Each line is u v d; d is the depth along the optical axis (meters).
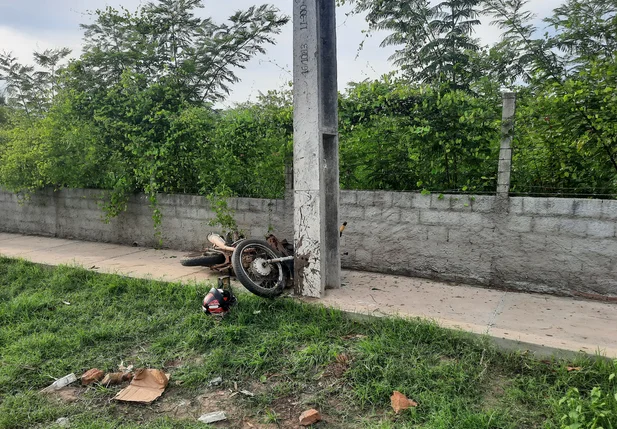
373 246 5.64
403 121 5.35
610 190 4.54
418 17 11.30
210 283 5.07
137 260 6.48
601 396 2.72
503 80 7.22
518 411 2.72
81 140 7.00
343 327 3.92
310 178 4.52
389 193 5.47
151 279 5.34
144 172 6.82
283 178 6.31
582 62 5.45
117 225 7.78
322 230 4.58
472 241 5.05
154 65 8.52
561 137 4.68
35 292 5.17
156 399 3.04
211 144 6.55
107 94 7.12
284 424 2.74
